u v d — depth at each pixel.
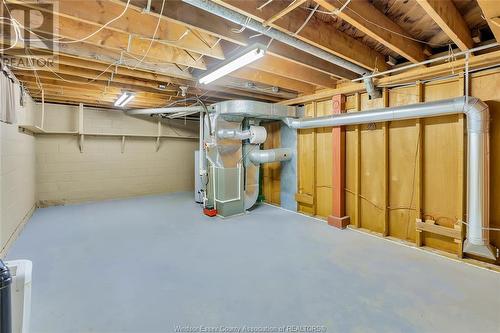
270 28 1.94
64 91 4.21
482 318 1.84
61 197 5.44
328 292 2.17
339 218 3.91
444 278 2.40
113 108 5.94
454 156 2.90
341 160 3.97
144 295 2.13
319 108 4.42
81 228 3.86
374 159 3.68
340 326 1.77
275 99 4.80
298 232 3.72
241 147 4.72
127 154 6.27
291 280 2.37
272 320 1.83
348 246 3.19
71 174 5.55
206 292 2.17
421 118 3.12
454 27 1.96
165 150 6.86
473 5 1.95
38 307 1.95
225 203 4.48
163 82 3.72
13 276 1.40
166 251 3.02
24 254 2.90
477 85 2.68
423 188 3.15
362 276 2.44
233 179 4.60
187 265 2.66
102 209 5.06
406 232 3.35
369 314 1.89
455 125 2.89
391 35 2.20
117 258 2.82
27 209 4.23
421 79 3.04
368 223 3.79
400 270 2.56
